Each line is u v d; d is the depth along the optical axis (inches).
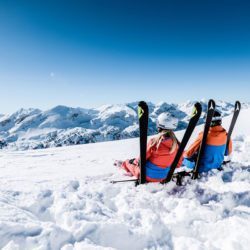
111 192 169.2
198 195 171.5
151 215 131.3
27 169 282.5
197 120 163.3
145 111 164.6
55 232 102.3
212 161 208.1
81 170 260.1
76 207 134.0
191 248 109.0
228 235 121.2
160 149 176.4
